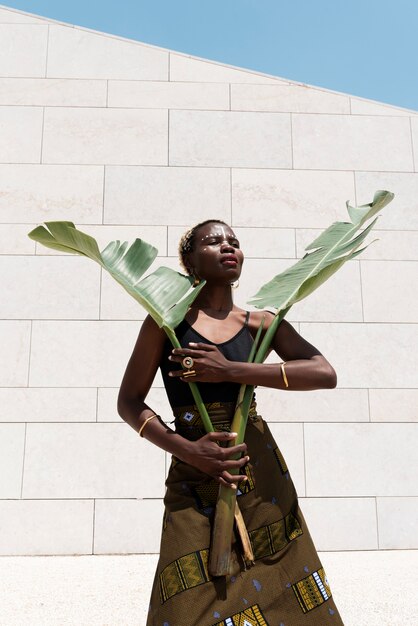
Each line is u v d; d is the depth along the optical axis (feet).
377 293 25.08
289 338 9.29
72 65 26.25
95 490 22.59
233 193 25.55
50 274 24.29
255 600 7.77
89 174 25.31
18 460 22.71
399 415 24.02
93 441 22.95
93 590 16.61
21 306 23.97
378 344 24.62
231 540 7.88
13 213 24.76
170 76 26.40
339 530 22.95
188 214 25.25
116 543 22.24
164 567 7.85
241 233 25.27
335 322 24.72
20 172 25.17
